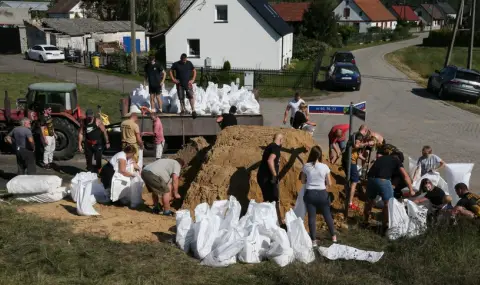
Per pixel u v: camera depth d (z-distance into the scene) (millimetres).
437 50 56000
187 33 36750
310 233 7895
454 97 27016
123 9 58031
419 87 31719
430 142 17672
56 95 14344
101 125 12242
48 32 43156
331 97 27516
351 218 9383
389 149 9602
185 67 14148
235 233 7352
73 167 13695
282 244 7242
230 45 36531
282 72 30609
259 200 9109
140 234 8117
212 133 14539
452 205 9875
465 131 19688
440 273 7090
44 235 7863
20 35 44531
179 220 7789
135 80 32125
